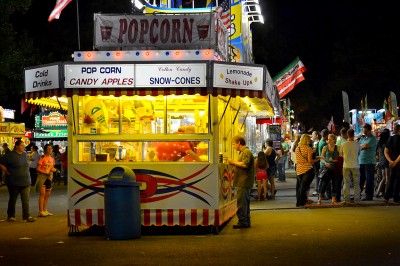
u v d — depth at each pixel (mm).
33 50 31125
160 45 11875
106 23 11961
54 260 9047
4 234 11898
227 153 13336
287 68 25906
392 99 30719
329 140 15781
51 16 12711
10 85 29641
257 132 27047
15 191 13992
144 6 15688
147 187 11453
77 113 11727
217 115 11430
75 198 11594
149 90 10961
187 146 11547
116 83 11016
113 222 10844
